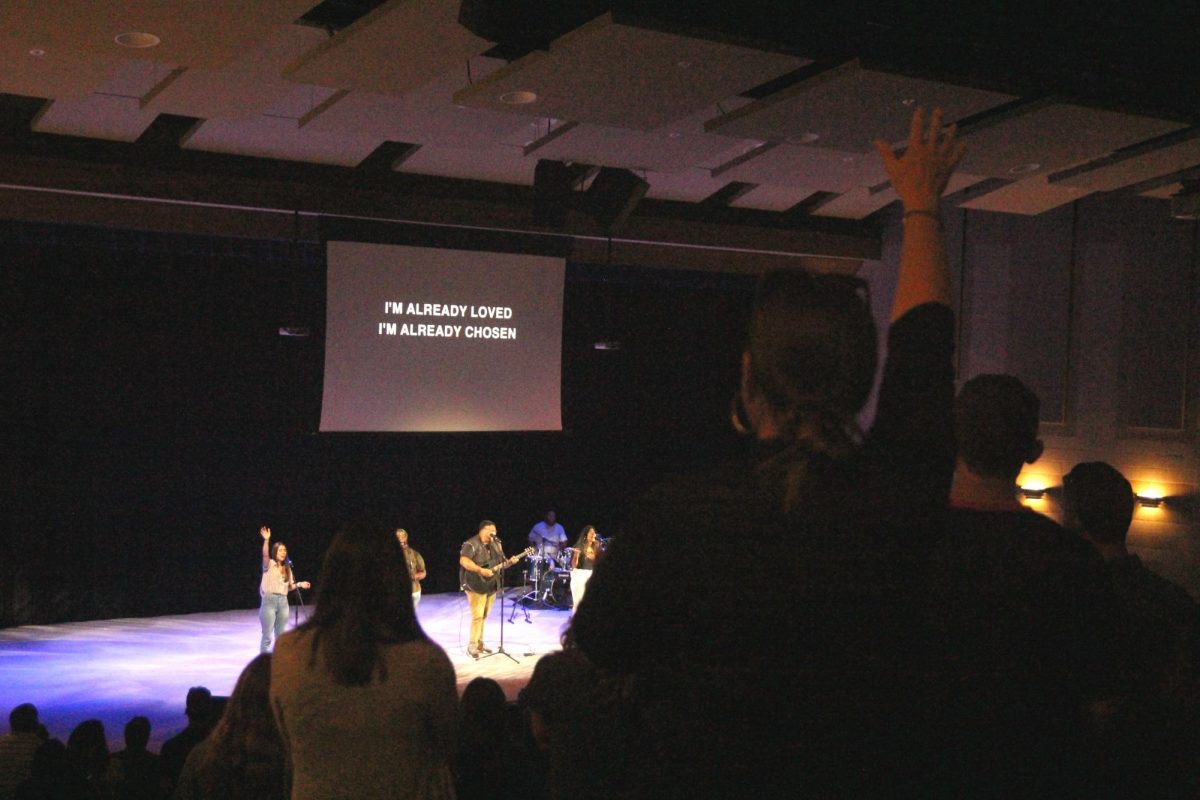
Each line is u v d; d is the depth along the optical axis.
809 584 0.78
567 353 13.24
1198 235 11.74
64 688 9.79
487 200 12.61
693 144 10.06
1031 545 0.95
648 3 6.52
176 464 12.53
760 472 0.82
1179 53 7.73
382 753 1.65
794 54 6.78
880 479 0.82
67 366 11.74
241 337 12.77
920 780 0.83
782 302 0.84
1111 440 12.43
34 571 11.85
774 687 0.78
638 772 0.83
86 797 4.07
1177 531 11.80
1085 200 12.73
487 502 14.90
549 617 13.47
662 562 0.80
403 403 12.33
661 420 15.80
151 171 10.84
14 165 10.16
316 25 7.81
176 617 12.66
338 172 11.89
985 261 13.58
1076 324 12.78
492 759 2.93
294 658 1.68
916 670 0.81
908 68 7.14
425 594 14.57
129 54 6.70
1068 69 7.84
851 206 14.02
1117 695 0.98
